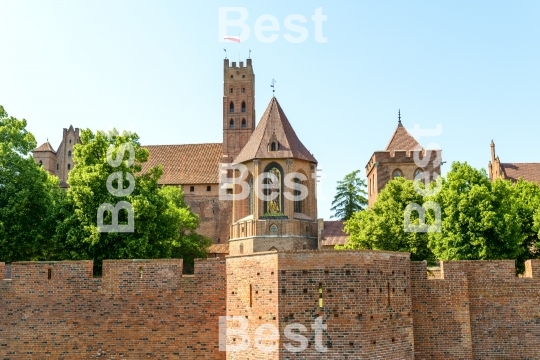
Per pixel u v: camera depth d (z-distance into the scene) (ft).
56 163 378.94
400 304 95.55
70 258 156.15
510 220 159.74
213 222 315.99
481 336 106.32
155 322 105.60
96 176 159.84
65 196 168.25
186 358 104.37
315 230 221.25
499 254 160.04
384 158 293.43
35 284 107.96
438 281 105.91
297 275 89.10
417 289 105.81
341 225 294.46
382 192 216.95
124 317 106.22
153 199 169.17
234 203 225.97
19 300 107.86
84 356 105.91
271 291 90.17
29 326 107.14
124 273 107.04
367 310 89.25
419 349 104.83
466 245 161.07
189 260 266.57
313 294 88.53
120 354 105.50
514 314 106.42
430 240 175.73
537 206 177.88
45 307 107.34
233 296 98.22
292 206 215.10
